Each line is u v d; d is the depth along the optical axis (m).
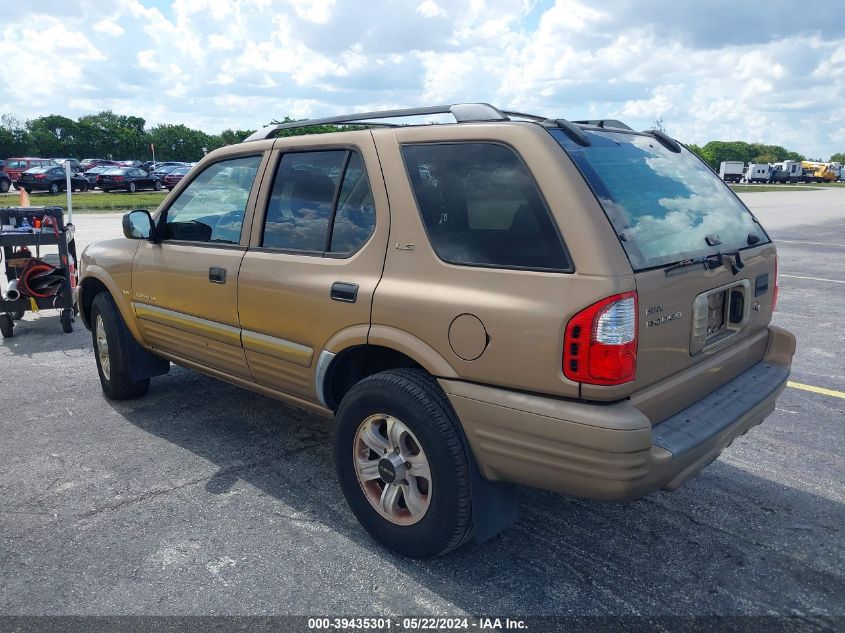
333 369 3.40
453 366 2.83
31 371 6.02
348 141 3.36
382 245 3.13
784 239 17.23
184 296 4.20
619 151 3.11
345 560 3.16
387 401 3.01
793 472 4.04
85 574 3.05
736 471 4.05
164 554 3.21
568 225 2.59
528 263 2.66
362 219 3.26
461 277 2.82
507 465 2.75
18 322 7.99
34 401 5.24
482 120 2.99
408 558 3.18
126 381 5.05
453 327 2.80
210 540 3.32
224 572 3.07
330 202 3.42
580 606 2.84
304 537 3.36
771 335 3.64
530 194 2.70
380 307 3.06
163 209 4.44
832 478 3.97
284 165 3.71
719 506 3.65
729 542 3.31
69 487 3.86
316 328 3.37
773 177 76.19
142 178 37.03
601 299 2.47
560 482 2.64
